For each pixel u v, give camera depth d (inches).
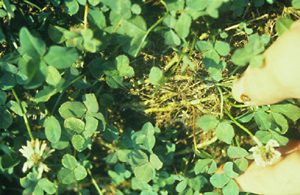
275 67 8.8
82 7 10.4
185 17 9.1
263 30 10.8
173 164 12.7
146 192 12.6
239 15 9.9
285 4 10.4
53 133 10.3
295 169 10.3
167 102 11.8
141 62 11.1
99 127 10.4
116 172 13.3
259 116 10.8
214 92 11.4
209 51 9.8
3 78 10.2
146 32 9.3
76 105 10.2
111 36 9.7
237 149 10.6
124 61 10.1
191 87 11.4
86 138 10.4
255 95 9.4
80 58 10.3
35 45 8.4
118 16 9.5
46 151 10.4
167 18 9.4
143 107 11.9
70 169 11.0
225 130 10.5
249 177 11.1
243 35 10.7
